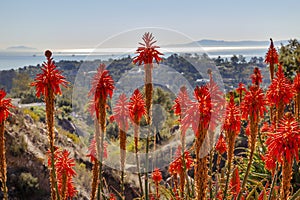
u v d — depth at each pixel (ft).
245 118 13.39
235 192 15.35
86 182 51.67
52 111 12.55
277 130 12.10
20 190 49.08
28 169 53.93
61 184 14.43
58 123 63.87
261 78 24.20
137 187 38.29
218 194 15.49
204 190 11.69
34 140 63.93
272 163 14.62
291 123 11.85
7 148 55.88
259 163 22.30
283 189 12.13
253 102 13.06
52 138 12.75
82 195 47.09
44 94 12.36
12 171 52.06
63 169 14.30
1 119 13.07
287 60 73.10
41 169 55.77
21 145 57.82
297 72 20.21
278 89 16.40
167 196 17.37
